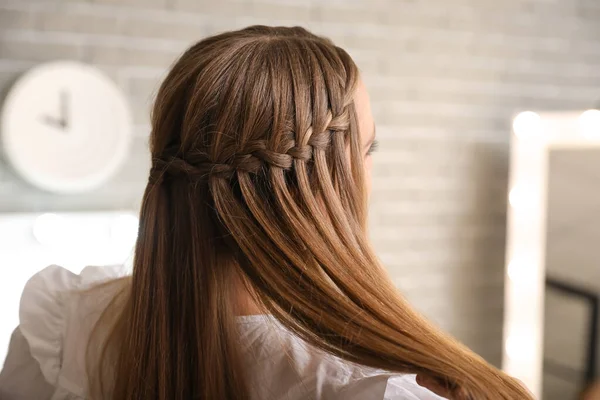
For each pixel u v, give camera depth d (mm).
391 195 1911
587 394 1933
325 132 524
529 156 1903
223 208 517
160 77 1604
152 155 584
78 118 1517
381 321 487
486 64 1988
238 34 583
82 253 1518
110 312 636
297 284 493
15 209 1521
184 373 538
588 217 1955
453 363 464
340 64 554
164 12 1618
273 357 526
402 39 1875
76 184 1522
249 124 513
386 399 484
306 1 1755
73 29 1538
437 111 1937
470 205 1999
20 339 669
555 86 2082
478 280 2025
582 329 1945
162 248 555
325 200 516
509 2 2004
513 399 464
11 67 1489
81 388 612
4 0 1477
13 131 1466
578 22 2090
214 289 532
